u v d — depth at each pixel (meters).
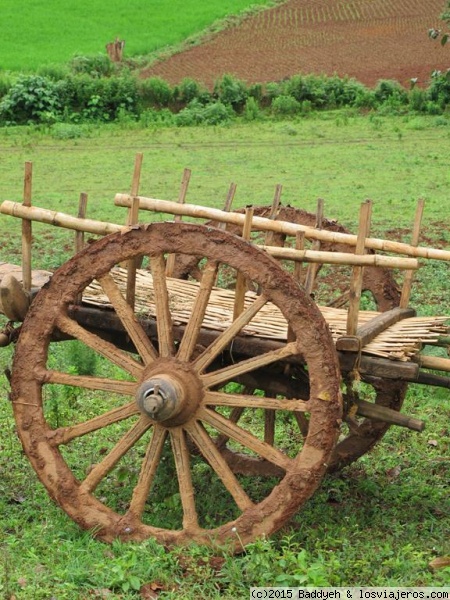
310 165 20.33
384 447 7.69
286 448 7.72
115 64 36.47
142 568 5.44
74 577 5.44
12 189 18.64
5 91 28.89
